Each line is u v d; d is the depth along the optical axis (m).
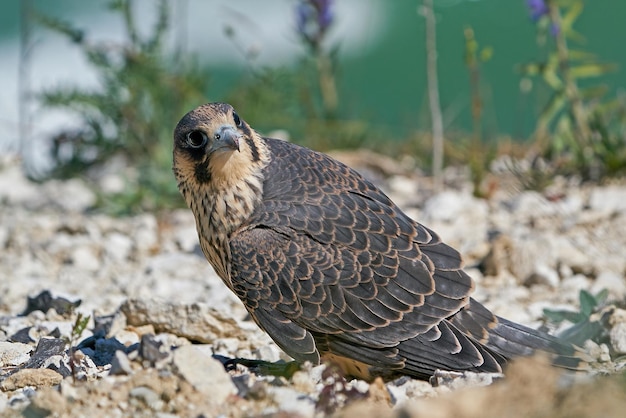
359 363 8.93
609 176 15.00
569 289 11.70
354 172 9.62
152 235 14.20
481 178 14.78
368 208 9.18
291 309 8.95
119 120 16.81
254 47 17.92
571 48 28.58
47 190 16.73
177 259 13.07
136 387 7.63
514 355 8.62
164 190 15.46
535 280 11.92
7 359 9.32
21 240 14.32
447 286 8.81
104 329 9.97
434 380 8.45
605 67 15.28
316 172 9.44
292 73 17.50
